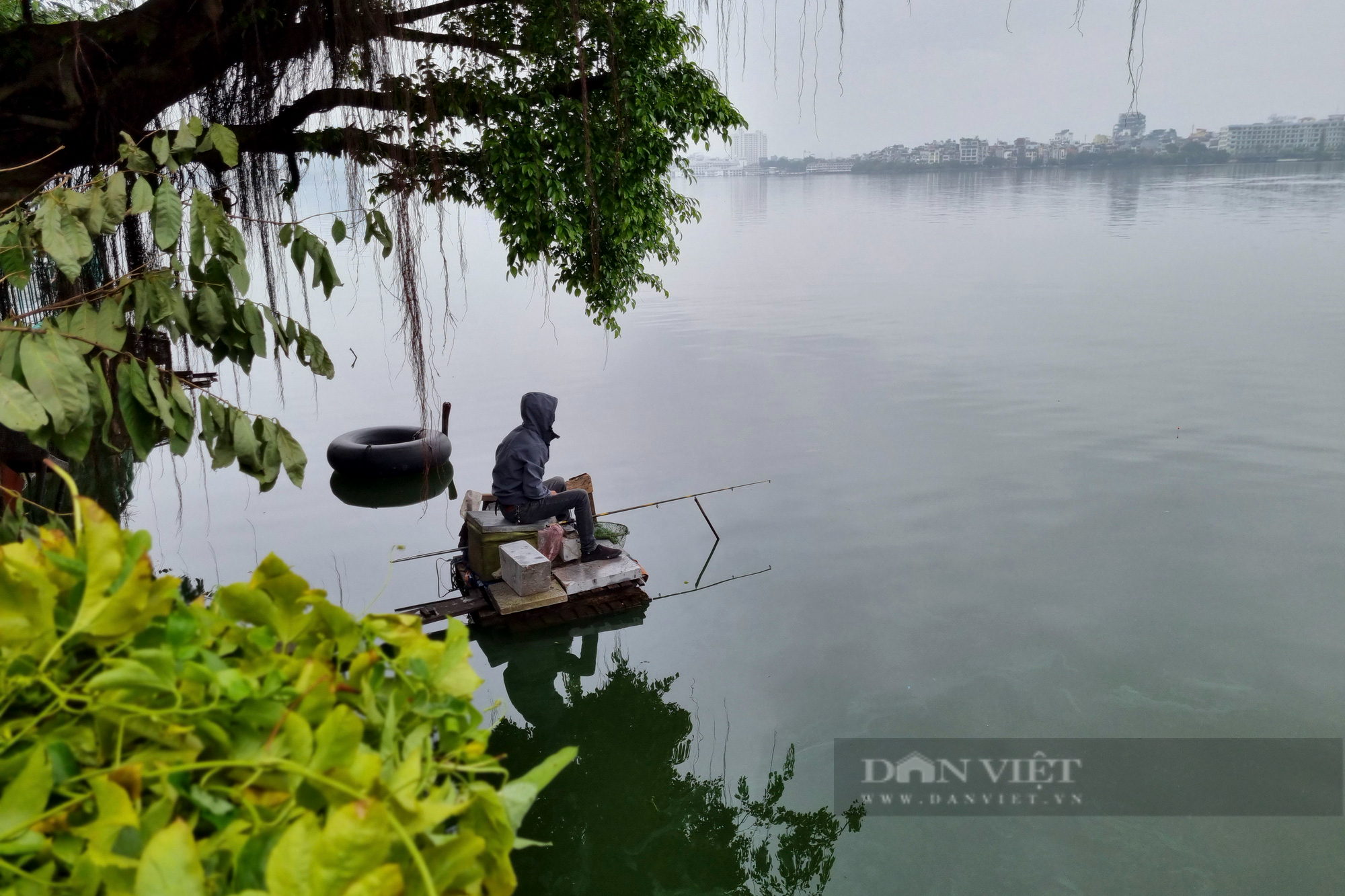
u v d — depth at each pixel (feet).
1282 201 228.63
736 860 15.80
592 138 25.34
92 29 17.94
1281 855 15.42
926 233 176.14
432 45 21.91
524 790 2.51
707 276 112.27
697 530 31.12
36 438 6.85
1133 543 29.14
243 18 17.88
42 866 2.00
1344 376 52.26
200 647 2.61
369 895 1.78
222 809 2.13
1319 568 26.99
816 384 52.60
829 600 25.68
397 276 19.69
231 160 9.11
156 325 8.23
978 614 24.61
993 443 40.34
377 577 27.76
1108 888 14.76
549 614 24.36
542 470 25.67
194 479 36.86
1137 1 14.26
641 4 24.36
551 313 81.87
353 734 2.21
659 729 19.99
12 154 17.51
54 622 2.39
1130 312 78.28
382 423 45.37
